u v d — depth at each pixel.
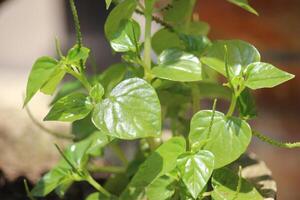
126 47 0.39
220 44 0.38
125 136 0.36
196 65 0.39
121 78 0.43
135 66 0.43
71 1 0.36
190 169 0.36
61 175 0.41
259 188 0.41
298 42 0.54
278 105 0.57
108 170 0.47
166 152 0.37
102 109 0.36
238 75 0.37
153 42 0.43
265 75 0.37
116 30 0.39
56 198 0.50
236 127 0.37
